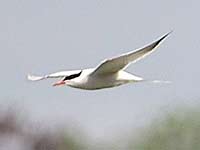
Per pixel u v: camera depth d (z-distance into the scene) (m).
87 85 17.80
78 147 29.09
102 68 17.31
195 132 27.80
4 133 29.77
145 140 27.80
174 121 27.88
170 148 27.78
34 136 29.45
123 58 16.75
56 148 29.45
